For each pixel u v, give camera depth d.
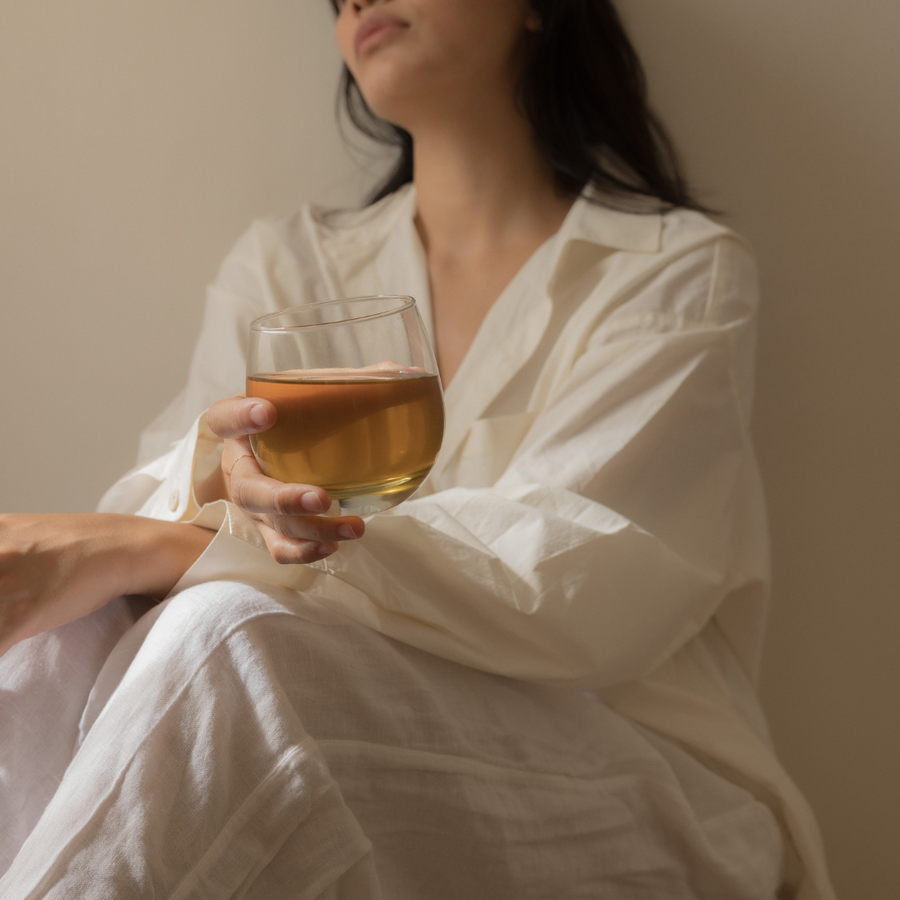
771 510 1.23
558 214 1.12
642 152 1.16
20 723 0.59
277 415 0.50
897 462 1.19
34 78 1.25
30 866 0.48
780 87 1.18
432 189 1.11
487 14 1.01
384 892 0.59
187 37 1.25
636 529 0.75
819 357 1.20
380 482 0.51
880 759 1.21
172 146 1.27
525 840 0.65
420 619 0.65
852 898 1.23
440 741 0.62
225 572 0.62
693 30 1.19
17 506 1.33
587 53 1.11
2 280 1.28
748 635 1.01
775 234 1.20
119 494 0.87
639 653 0.76
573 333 0.96
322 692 0.57
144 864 0.47
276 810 0.52
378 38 1.00
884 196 1.16
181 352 1.30
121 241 1.28
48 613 0.61
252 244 1.15
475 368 0.99
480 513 0.75
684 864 0.76
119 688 0.54
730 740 0.87
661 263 0.95
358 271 1.12
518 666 0.68
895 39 1.14
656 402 0.87
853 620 1.21
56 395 1.31
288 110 1.27
